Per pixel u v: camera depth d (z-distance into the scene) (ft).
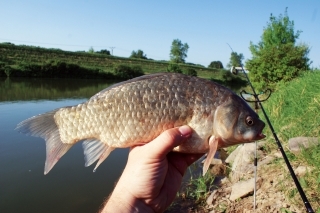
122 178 0.90
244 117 0.93
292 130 2.49
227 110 0.91
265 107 3.94
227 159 2.94
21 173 2.91
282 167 1.97
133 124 0.92
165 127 0.90
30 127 1.03
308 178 1.70
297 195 1.62
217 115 0.91
